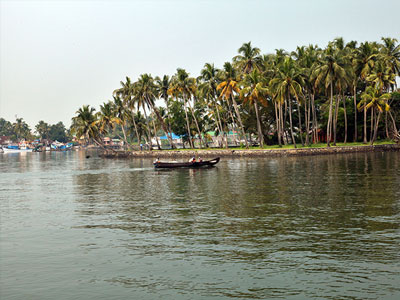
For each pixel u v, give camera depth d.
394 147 94.94
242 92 94.00
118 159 115.69
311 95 105.31
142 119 146.88
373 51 98.00
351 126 106.88
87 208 30.72
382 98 89.69
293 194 33.81
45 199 36.22
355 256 17.17
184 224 23.94
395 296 13.45
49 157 154.88
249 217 25.30
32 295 14.28
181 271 16.06
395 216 24.30
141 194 37.62
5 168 82.69
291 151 87.88
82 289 14.67
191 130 126.31
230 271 15.89
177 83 110.19
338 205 28.23
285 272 15.62
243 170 58.31
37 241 21.11
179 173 59.09
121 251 18.89
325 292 13.84
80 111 136.38
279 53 105.69
